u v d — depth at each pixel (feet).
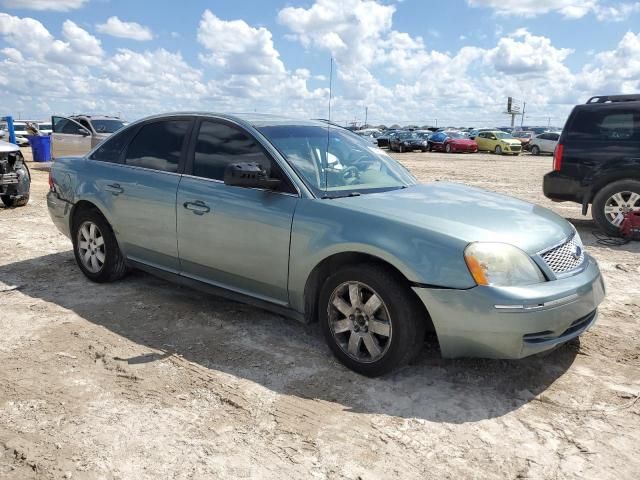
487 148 114.42
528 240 11.03
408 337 10.96
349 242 11.35
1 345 13.04
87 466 8.68
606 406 10.59
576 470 8.69
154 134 16.10
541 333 10.48
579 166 26.32
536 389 11.21
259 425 9.86
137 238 15.87
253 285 13.35
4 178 30.01
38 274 18.71
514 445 9.34
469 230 10.90
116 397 10.76
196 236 14.17
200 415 10.17
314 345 13.25
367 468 8.71
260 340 13.50
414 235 10.87
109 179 16.52
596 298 11.54
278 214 12.52
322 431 9.70
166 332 13.91
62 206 18.10
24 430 9.62
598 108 25.79
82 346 13.01
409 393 11.01
